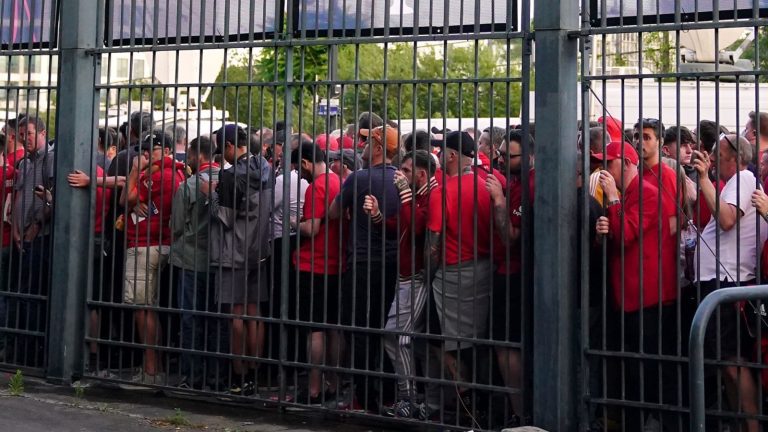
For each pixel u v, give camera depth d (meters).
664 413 5.43
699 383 3.94
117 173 7.18
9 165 7.80
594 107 7.23
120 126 7.85
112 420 6.33
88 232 7.22
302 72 6.33
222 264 6.65
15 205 7.56
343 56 11.62
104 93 7.36
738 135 5.16
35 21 7.47
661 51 9.77
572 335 5.57
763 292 3.97
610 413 5.68
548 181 5.54
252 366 6.73
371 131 6.11
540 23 5.57
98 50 7.15
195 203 6.75
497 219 5.84
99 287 7.23
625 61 8.76
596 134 5.88
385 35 6.06
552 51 5.54
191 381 6.81
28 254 7.55
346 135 7.65
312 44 6.29
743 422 5.27
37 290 7.55
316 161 6.66
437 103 10.16
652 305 5.54
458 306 5.91
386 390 6.37
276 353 6.66
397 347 6.02
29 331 7.46
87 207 7.23
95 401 6.82
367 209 6.08
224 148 6.64
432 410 6.14
